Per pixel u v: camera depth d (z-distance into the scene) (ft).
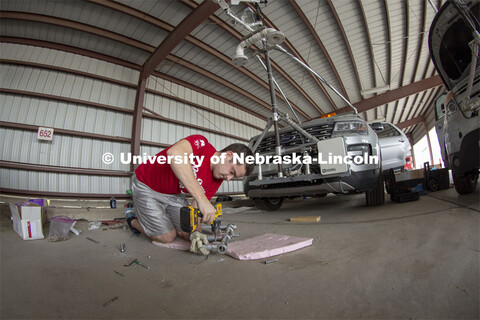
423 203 8.14
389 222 5.77
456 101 7.03
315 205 12.91
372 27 23.12
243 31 20.88
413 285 2.52
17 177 17.33
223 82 28.12
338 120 8.87
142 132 23.21
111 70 22.25
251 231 6.54
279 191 9.32
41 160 18.28
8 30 18.37
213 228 4.83
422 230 4.63
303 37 23.35
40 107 18.80
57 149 18.99
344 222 6.53
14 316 2.26
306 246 4.46
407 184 10.02
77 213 10.25
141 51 22.13
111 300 2.65
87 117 20.54
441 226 4.71
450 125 7.48
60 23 18.04
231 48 23.15
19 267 3.78
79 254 4.60
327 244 4.49
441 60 7.64
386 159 14.17
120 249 4.80
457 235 4.01
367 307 2.20
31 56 19.22
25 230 5.81
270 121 9.14
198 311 2.36
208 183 4.62
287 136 9.51
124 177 21.80
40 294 2.80
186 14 19.01
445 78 7.77
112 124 21.70
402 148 15.16
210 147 4.66
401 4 20.86
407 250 3.61
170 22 19.66
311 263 3.51
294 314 2.19
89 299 2.68
